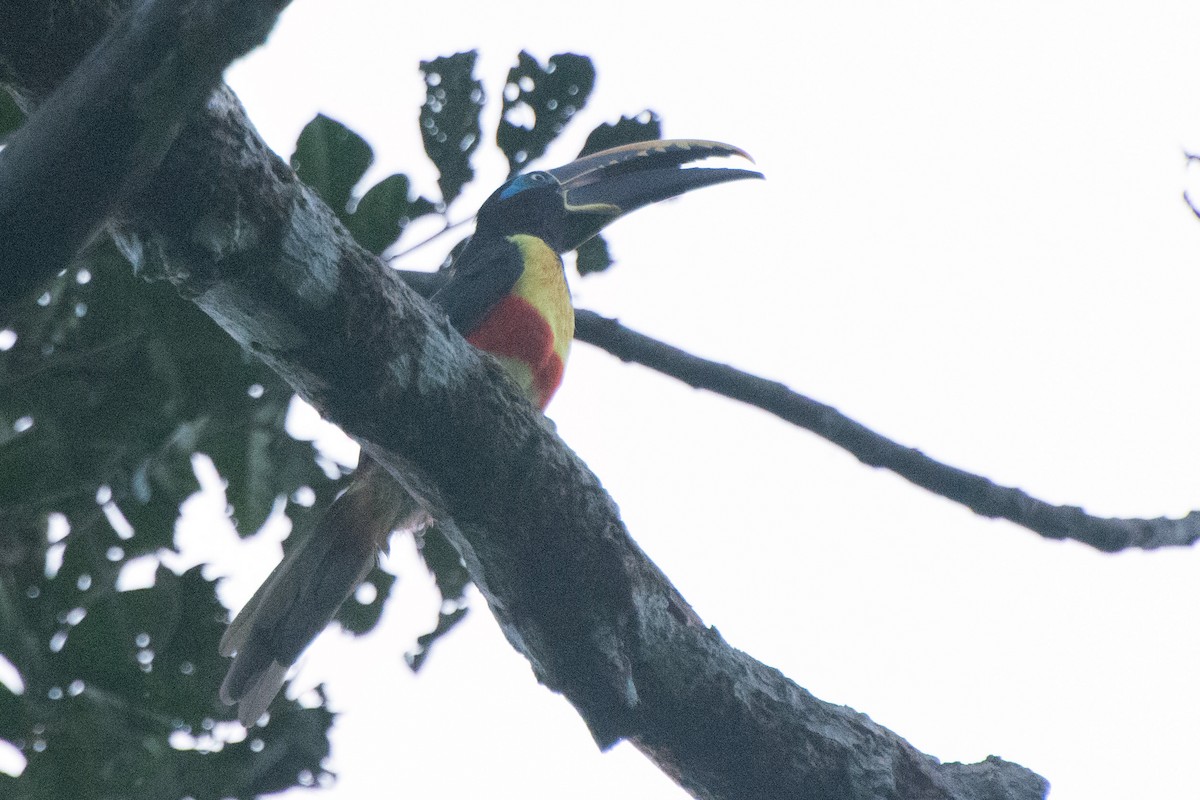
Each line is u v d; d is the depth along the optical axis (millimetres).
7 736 8445
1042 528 9398
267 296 6438
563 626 7648
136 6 4734
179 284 6375
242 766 8578
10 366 8789
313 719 8758
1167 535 9555
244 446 9008
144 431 8859
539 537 7422
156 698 8602
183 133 5820
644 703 7898
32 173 4742
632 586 7668
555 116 9391
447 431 7074
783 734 8078
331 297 6520
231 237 6133
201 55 4727
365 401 6914
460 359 7082
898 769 8336
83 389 8844
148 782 8438
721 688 7926
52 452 8773
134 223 6070
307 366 6801
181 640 8750
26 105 6035
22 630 8672
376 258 6770
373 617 9516
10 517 8789
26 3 5438
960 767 8828
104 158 4789
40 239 4859
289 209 6266
